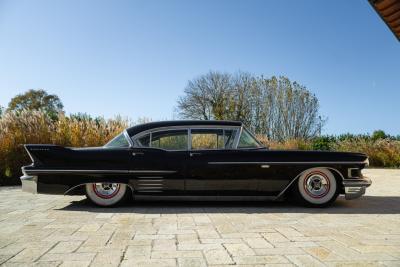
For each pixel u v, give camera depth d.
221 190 5.48
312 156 5.44
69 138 9.84
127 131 5.70
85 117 11.53
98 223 4.30
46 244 3.38
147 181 5.42
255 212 5.05
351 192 5.45
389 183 9.31
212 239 3.55
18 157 8.92
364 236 3.69
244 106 29.81
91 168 5.34
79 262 2.88
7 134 8.95
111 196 5.47
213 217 4.67
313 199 5.47
